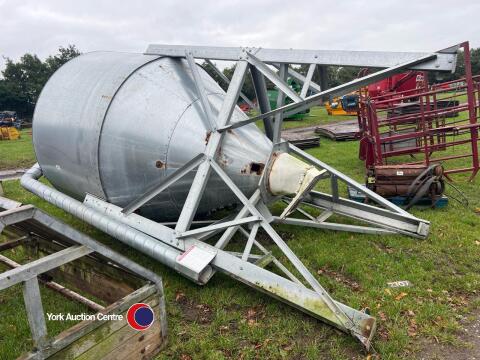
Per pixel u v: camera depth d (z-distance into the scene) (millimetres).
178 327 3031
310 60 3674
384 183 5680
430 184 5367
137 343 2545
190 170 3635
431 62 3041
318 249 4297
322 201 5113
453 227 4871
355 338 2781
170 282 3701
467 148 10406
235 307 3293
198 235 3555
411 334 2910
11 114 30734
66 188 4711
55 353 2066
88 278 3287
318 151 10820
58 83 4723
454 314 3141
